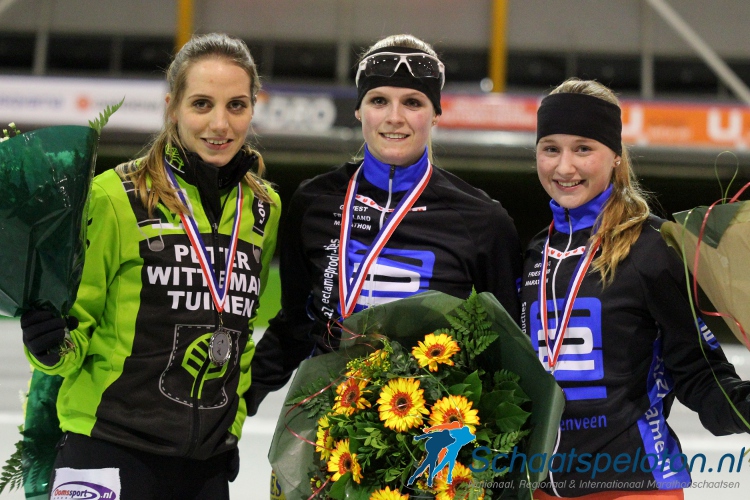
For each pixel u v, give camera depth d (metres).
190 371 2.05
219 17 14.38
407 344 2.09
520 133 11.74
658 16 14.01
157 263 2.06
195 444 2.02
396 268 2.31
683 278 2.06
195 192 2.16
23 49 14.48
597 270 2.14
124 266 2.07
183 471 2.06
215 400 2.09
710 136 11.59
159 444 2.00
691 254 1.91
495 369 2.00
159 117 11.87
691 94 14.02
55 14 14.46
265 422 5.11
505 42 14.16
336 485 1.90
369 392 1.96
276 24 14.37
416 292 2.29
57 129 1.82
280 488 2.28
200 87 2.11
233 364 2.15
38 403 2.18
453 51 14.22
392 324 2.03
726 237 1.82
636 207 2.22
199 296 2.09
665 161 11.62
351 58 14.29
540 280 2.24
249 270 2.21
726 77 12.80
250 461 4.21
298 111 11.89
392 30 14.24
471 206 2.38
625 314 2.10
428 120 2.37
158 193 2.09
